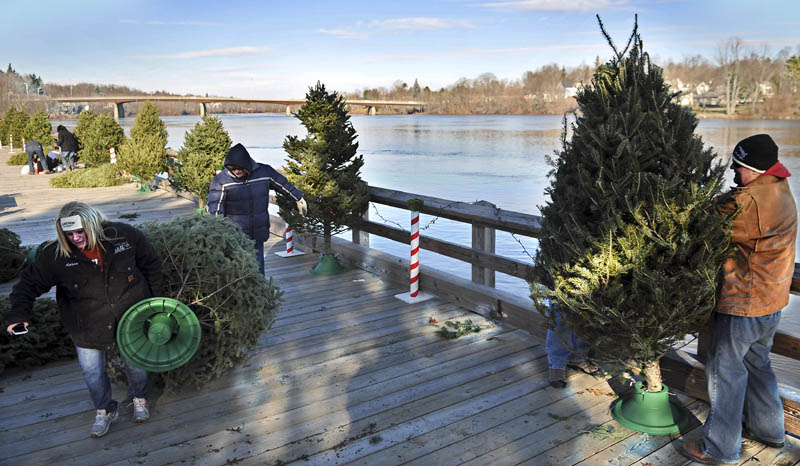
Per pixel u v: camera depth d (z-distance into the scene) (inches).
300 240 360.5
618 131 139.3
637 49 144.7
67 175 726.5
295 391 177.8
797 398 146.6
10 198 601.9
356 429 156.0
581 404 167.6
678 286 133.6
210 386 181.3
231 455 144.7
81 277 140.9
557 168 159.5
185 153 479.8
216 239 174.9
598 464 139.4
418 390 177.3
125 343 143.9
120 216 493.7
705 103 4581.7
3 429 156.8
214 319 168.7
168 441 151.0
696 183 136.3
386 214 725.3
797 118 4239.7
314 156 289.7
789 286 131.6
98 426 152.6
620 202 139.3
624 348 147.2
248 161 233.3
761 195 127.0
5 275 296.4
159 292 154.6
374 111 7367.1
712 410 138.3
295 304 258.4
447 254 260.7
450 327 227.9
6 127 1519.4
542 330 214.4
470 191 1082.7
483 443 148.7
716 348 137.5
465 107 7436.0
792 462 138.2
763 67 4394.7
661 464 139.3
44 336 194.9
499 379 183.9
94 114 984.9
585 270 140.7
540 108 6953.7
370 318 239.8
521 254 534.6
